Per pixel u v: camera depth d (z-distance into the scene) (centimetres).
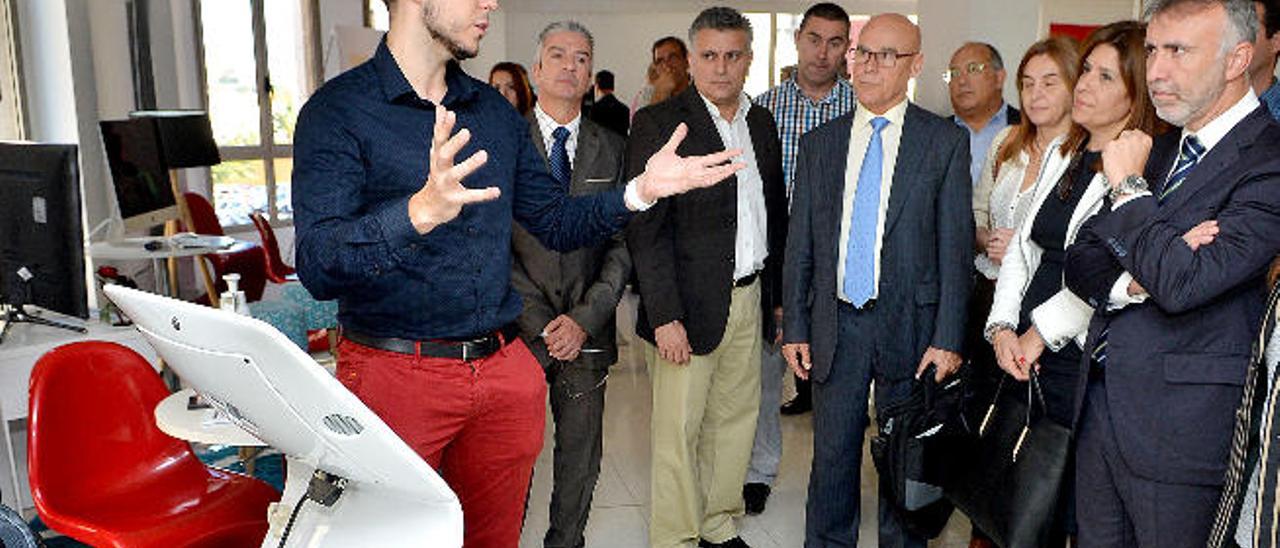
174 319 104
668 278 259
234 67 683
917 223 234
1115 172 165
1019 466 204
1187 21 154
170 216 435
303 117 143
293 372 97
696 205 259
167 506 223
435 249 147
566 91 248
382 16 819
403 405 152
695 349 263
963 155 233
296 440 110
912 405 229
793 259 252
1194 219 157
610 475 355
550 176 178
